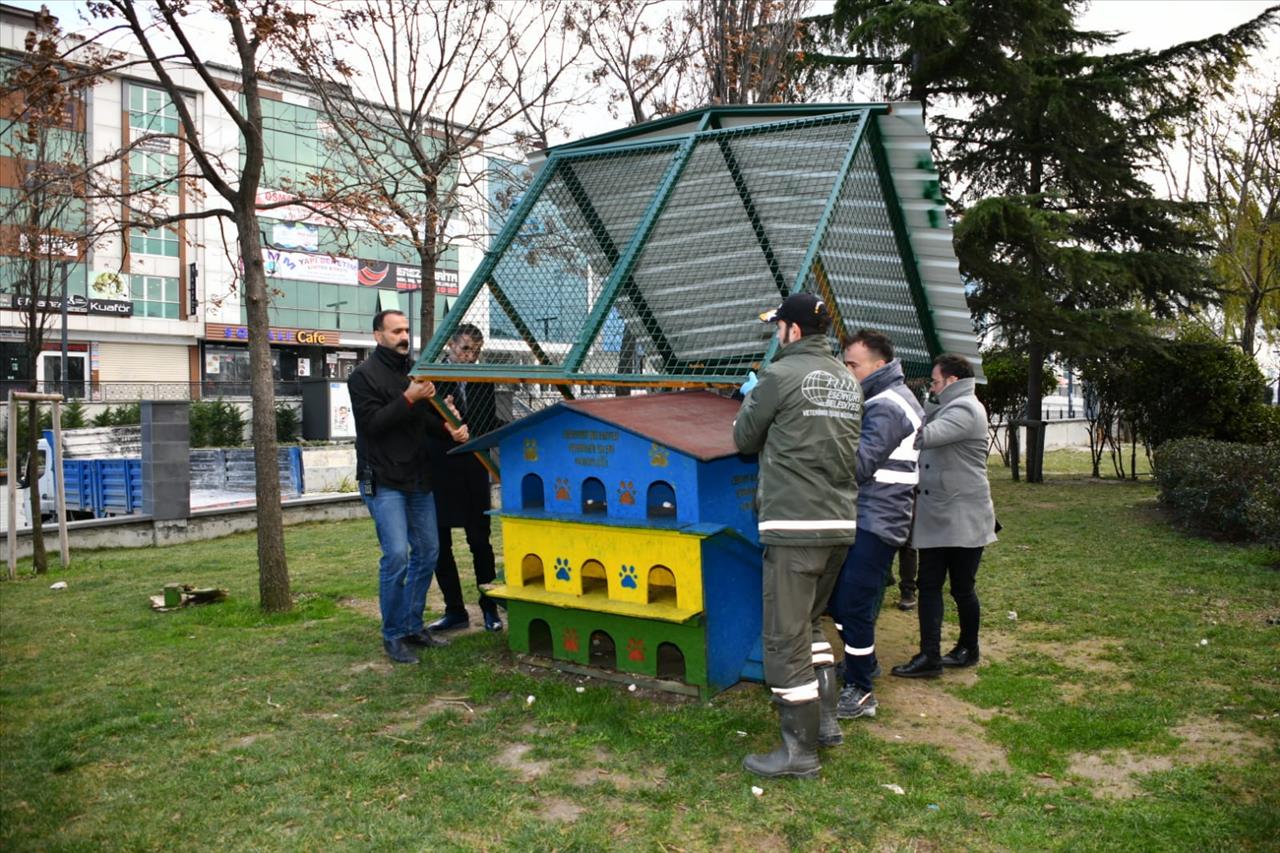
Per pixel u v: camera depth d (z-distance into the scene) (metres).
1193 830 3.02
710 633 4.24
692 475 4.13
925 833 3.04
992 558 7.97
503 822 3.15
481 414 5.83
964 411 4.66
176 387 40.25
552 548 4.65
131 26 5.94
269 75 7.83
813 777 3.46
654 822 3.12
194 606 6.64
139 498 11.35
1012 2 12.59
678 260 5.71
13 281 17.55
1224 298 15.62
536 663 4.86
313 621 6.16
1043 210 12.57
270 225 40.69
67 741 3.95
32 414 8.41
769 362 4.23
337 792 3.41
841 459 3.50
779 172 5.50
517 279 5.74
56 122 6.38
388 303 49.09
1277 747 3.69
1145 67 14.03
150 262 41.31
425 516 5.27
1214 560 7.45
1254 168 18.20
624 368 5.50
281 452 14.26
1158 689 4.45
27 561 9.05
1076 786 3.41
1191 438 11.11
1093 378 14.55
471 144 8.65
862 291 5.67
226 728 4.11
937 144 14.89
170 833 3.11
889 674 4.82
